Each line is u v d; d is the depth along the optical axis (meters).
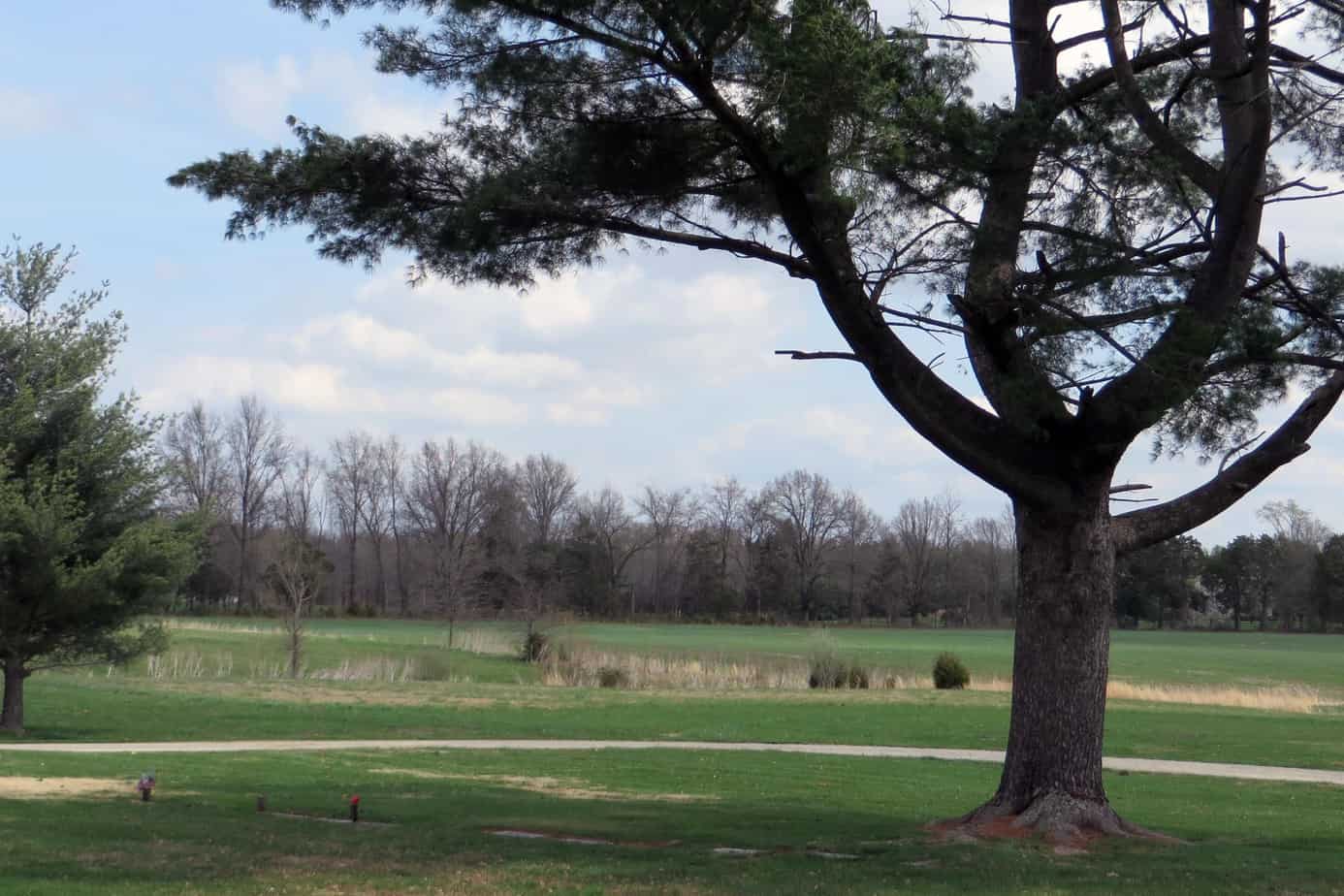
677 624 113.50
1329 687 56.41
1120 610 137.25
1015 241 12.40
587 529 113.38
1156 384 11.47
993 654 77.19
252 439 100.06
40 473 27.17
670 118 12.60
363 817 14.71
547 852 12.06
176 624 76.69
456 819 14.69
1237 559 141.25
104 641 28.09
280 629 71.94
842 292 12.26
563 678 48.31
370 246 13.74
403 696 37.47
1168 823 16.52
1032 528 13.34
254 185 13.09
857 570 128.38
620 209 13.45
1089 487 12.93
